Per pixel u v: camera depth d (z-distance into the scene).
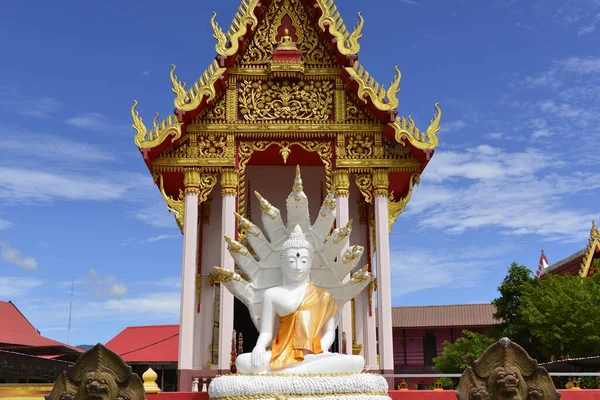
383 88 16.44
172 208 16.48
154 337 36.28
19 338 33.22
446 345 36.38
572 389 10.98
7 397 10.70
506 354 6.97
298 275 8.95
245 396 7.81
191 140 16.62
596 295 23.69
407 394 11.17
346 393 7.91
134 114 16.02
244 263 9.34
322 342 8.90
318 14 17.30
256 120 16.89
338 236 9.20
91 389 6.76
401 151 16.73
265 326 8.72
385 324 15.47
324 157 16.91
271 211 9.35
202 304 18.94
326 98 17.12
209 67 16.48
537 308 25.22
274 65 16.84
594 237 27.84
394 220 16.72
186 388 14.63
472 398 6.88
